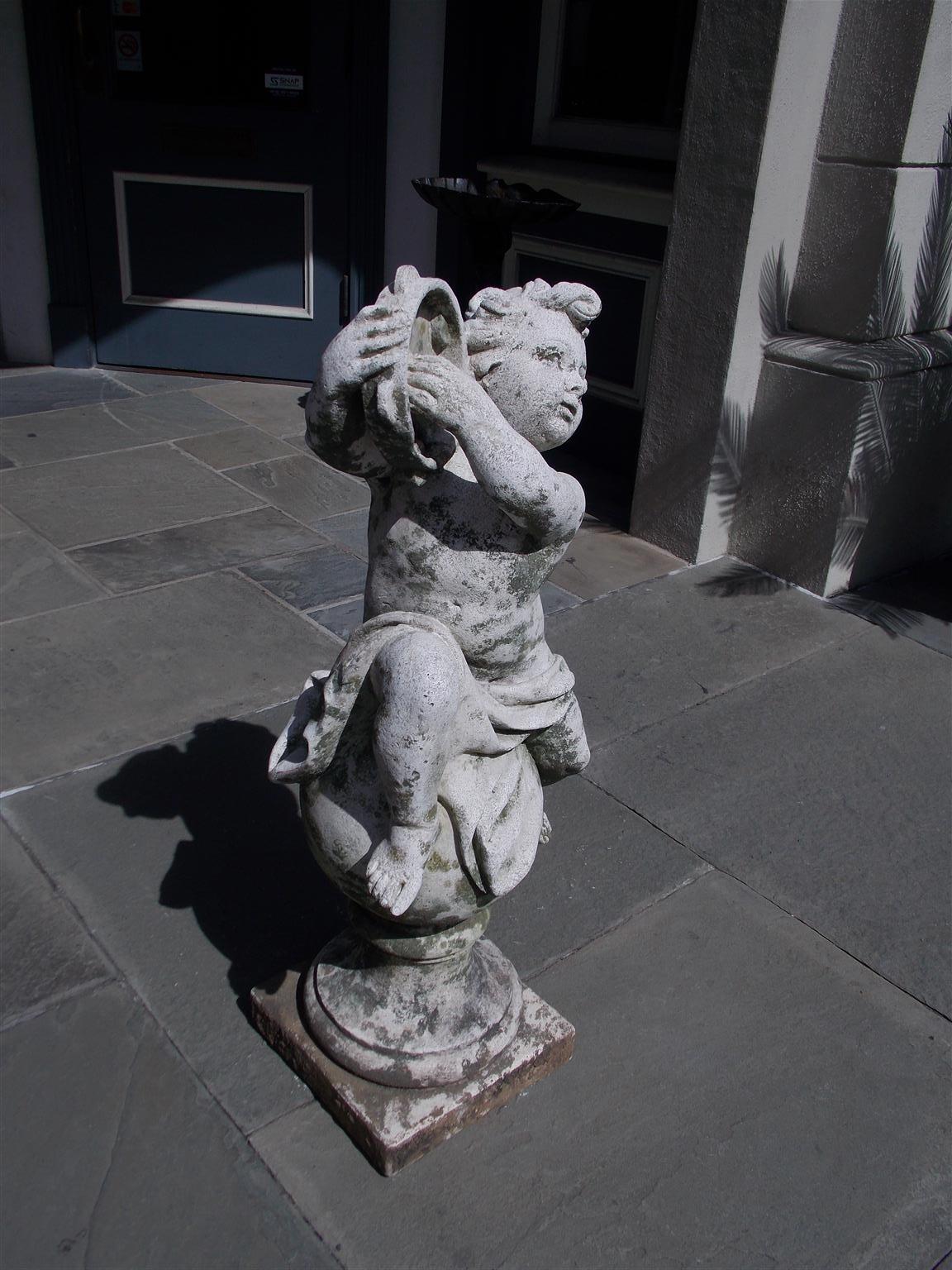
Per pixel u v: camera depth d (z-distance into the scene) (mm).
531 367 1895
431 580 1953
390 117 6102
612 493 5793
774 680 4191
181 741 3498
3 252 6461
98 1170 2186
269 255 6492
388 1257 2082
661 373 4895
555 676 2158
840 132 4414
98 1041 2459
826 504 4715
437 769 1890
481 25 5703
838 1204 2266
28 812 3141
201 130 6164
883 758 3768
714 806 3463
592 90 5793
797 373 4645
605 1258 2119
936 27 4074
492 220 4836
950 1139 2438
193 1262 2041
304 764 2057
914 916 3074
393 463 1895
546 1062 2465
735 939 2939
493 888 2082
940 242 4676
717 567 5051
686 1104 2457
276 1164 2229
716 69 4305
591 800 3439
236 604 4324
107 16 5879
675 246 4660
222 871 2982
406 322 1744
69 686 3727
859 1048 2645
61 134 6137
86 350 6746
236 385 6758
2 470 5344
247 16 5887
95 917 2799
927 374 4723
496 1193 2217
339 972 2441
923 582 5113
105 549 4684
